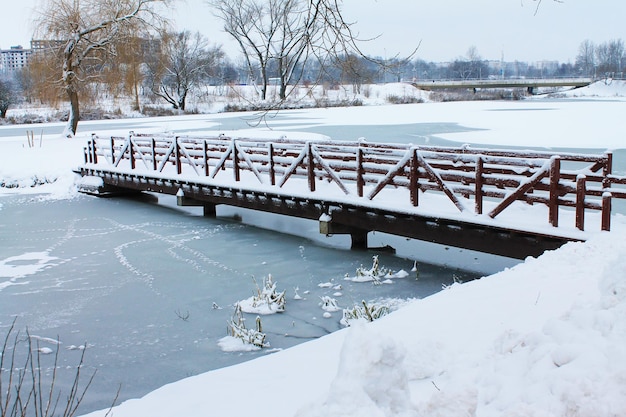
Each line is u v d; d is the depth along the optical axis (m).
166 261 11.34
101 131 32.81
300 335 7.71
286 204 12.74
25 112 49.19
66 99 31.36
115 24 29.97
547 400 2.89
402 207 10.34
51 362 7.16
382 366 2.95
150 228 14.25
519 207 9.84
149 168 18.11
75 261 11.53
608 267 4.16
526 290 5.61
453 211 9.77
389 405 2.93
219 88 63.59
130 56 31.42
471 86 76.00
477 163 9.36
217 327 8.09
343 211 11.52
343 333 5.67
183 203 15.88
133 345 7.60
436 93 73.19
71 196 19.41
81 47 30.75
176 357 7.21
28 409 5.89
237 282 9.95
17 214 16.50
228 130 32.09
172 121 42.44
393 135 29.17
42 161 22.77
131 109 50.28
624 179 8.06
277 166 16.03
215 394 4.52
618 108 45.44
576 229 8.37
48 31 30.05
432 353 4.11
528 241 8.83
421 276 9.96
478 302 5.47
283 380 4.55
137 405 4.64
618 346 3.01
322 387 4.23
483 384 3.44
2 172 21.38
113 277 10.45
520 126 32.25
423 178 10.62
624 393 2.68
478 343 4.32
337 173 11.72
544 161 8.64
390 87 69.12
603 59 98.62
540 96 86.81
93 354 7.37
